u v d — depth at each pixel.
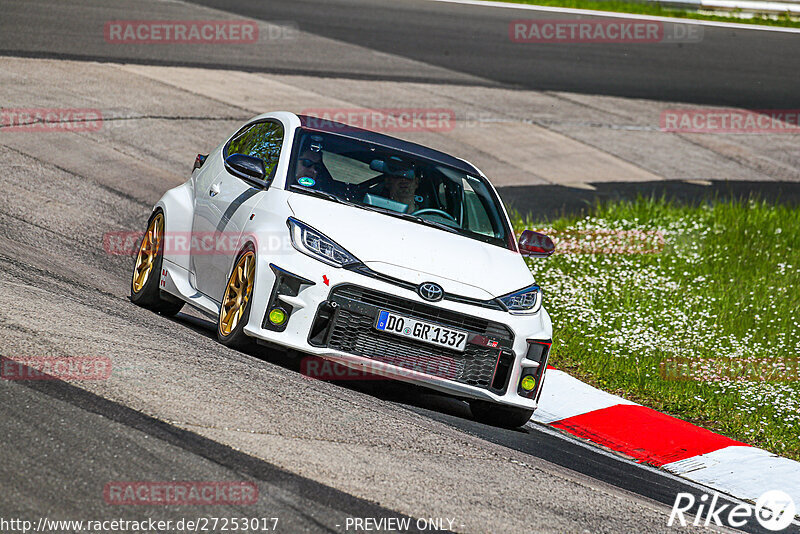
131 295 28.34
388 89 69.44
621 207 53.12
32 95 51.12
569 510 17.36
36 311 22.12
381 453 17.94
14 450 14.70
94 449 15.24
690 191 61.62
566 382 28.75
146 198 41.75
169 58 65.19
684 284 40.78
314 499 15.02
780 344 34.66
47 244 31.98
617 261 43.09
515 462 19.83
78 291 26.23
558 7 108.69
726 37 106.88
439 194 25.84
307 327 21.95
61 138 45.97
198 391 18.84
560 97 77.00
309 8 90.88
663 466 23.94
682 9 115.31
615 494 19.39
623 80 85.50
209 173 27.91
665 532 17.53
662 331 34.47
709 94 85.56
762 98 86.50
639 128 73.44
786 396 29.75
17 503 13.20
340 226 23.12
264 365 22.47
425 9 99.06
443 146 60.12
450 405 24.73
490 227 25.95
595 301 37.34
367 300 22.05
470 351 22.56
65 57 59.56
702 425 27.64
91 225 36.16
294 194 24.06
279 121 27.33
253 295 22.55
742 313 37.78
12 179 38.75
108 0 78.00
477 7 103.69
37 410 16.28
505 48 88.81
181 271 26.64
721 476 23.61
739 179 66.69
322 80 68.12
